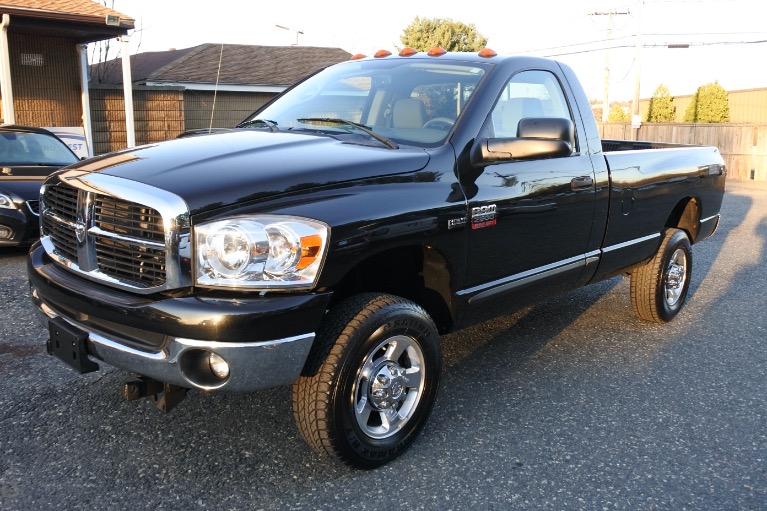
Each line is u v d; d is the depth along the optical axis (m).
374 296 3.16
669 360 4.87
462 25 40.66
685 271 5.80
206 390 2.80
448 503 3.00
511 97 4.06
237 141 3.51
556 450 3.50
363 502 2.99
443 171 3.46
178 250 2.72
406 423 3.35
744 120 36.44
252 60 26.88
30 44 15.44
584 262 4.50
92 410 3.75
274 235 2.75
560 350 5.00
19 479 3.07
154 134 19.67
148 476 3.13
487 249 3.66
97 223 3.01
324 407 2.97
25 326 5.08
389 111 3.98
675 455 3.49
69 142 14.05
